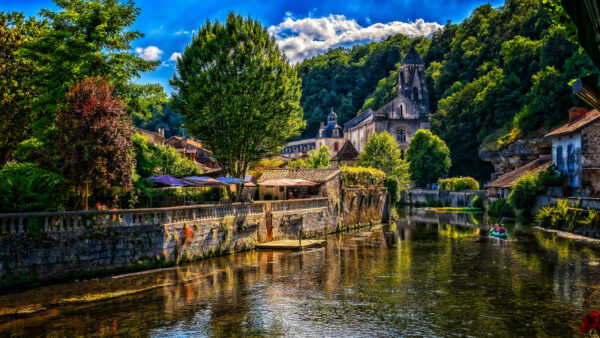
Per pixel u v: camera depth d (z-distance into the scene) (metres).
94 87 25.56
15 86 32.38
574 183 48.88
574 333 16.17
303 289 22.22
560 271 25.80
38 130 29.11
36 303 18.36
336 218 47.88
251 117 40.22
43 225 20.42
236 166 43.69
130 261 23.84
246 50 40.75
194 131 41.75
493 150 88.88
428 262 29.11
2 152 33.47
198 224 28.33
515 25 114.19
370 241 39.53
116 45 31.16
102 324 16.62
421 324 17.17
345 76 185.12
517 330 16.52
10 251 19.38
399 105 121.56
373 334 16.12
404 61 131.00
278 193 48.38
